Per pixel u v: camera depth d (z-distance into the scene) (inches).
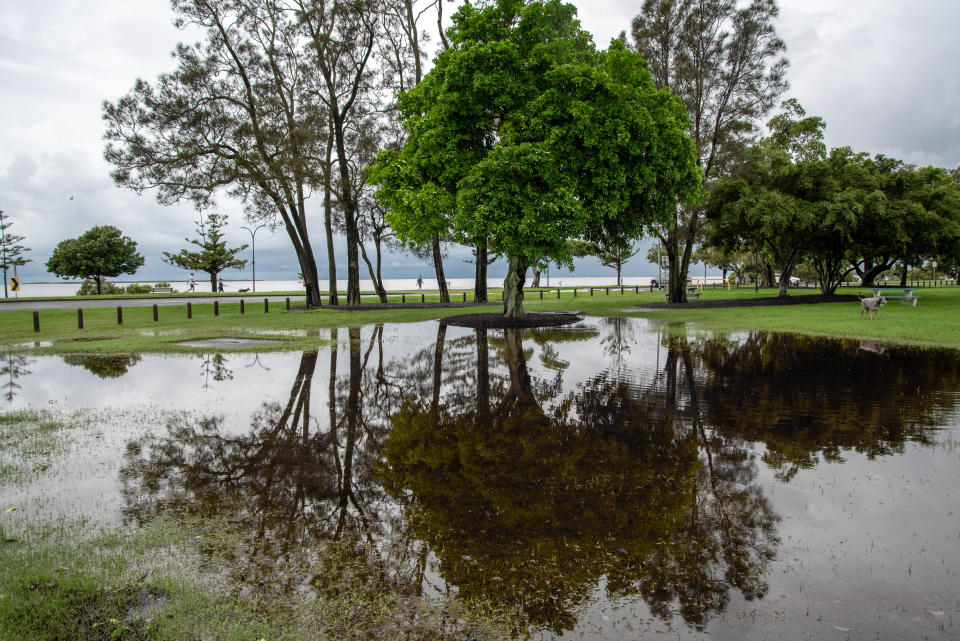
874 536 149.4
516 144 611.8
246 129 911.0
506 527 160.1
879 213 967.6
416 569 137.8
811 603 120.4
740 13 980.6
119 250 2415.1
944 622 112.9
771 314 824.9
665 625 114.1
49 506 176.4
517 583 131.0
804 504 170.4
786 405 294.4
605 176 613.3
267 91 1000.9
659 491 183.5
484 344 559.2
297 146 961.5
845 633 109.8
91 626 116.2
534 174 591.2
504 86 614.5
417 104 742.5
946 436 236.4
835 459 210.1
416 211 686.5
